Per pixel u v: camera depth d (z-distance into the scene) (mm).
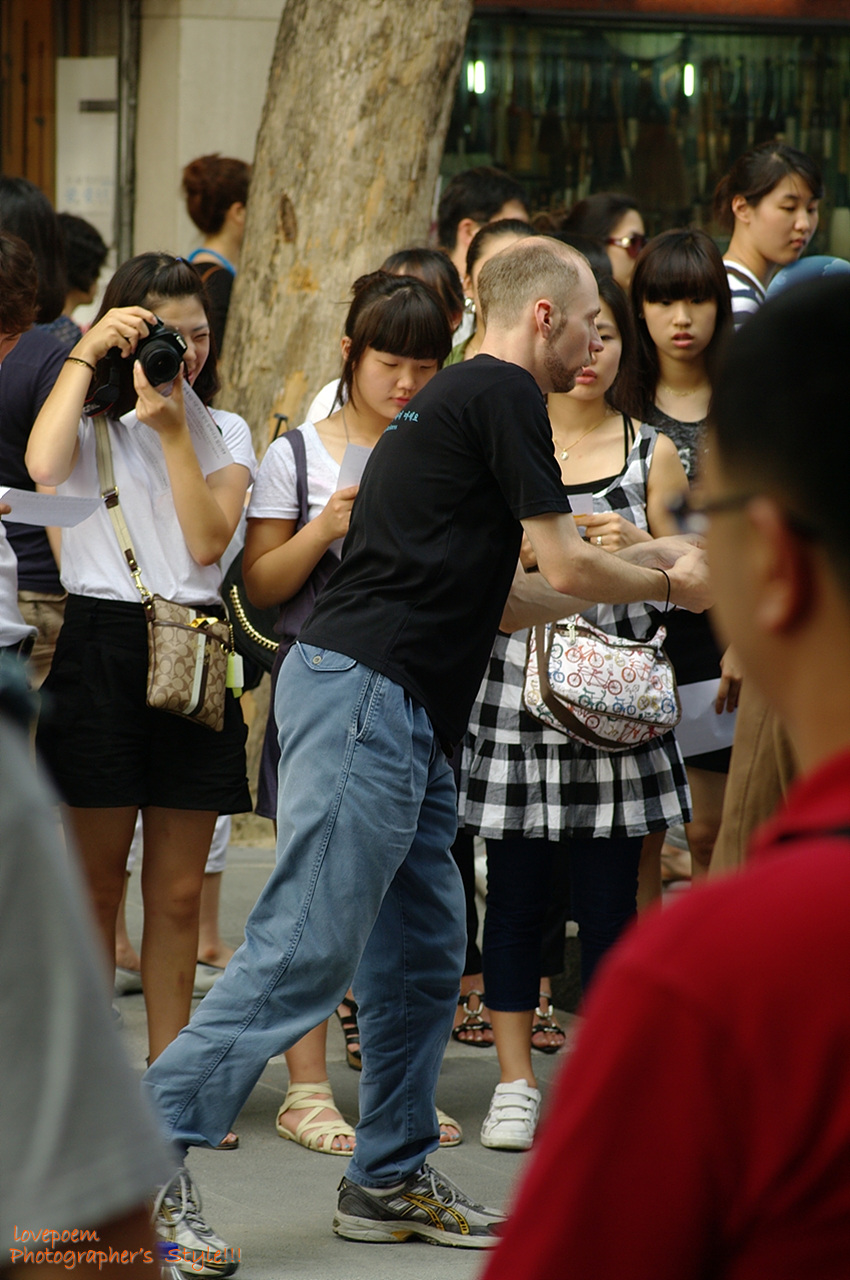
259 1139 12945
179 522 12172
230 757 12344
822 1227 2963
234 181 23625
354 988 10953
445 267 16203
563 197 31938
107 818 12125
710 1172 2982
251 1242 10797
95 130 30844
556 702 12406
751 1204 2990
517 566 11648
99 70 30625
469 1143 13094
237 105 30094
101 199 30906
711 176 32250
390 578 10234
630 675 12562
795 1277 2986
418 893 10703
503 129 31500
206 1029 10047
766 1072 2939
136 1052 14055
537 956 13320
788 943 2992
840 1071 2930
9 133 31547
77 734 11969
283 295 21922
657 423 15305
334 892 9977
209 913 16703
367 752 9992
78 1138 3111
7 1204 3055
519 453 10094
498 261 11156
